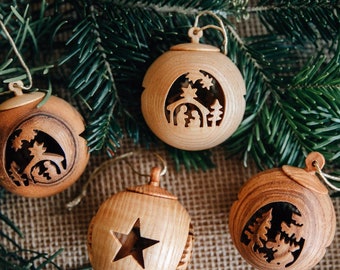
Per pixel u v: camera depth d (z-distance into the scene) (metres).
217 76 0.63
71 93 0.76
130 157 0.77
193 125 0.63
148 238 0.63
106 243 0.64
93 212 0.77
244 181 0.77
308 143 0.69
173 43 0.70
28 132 0.62
